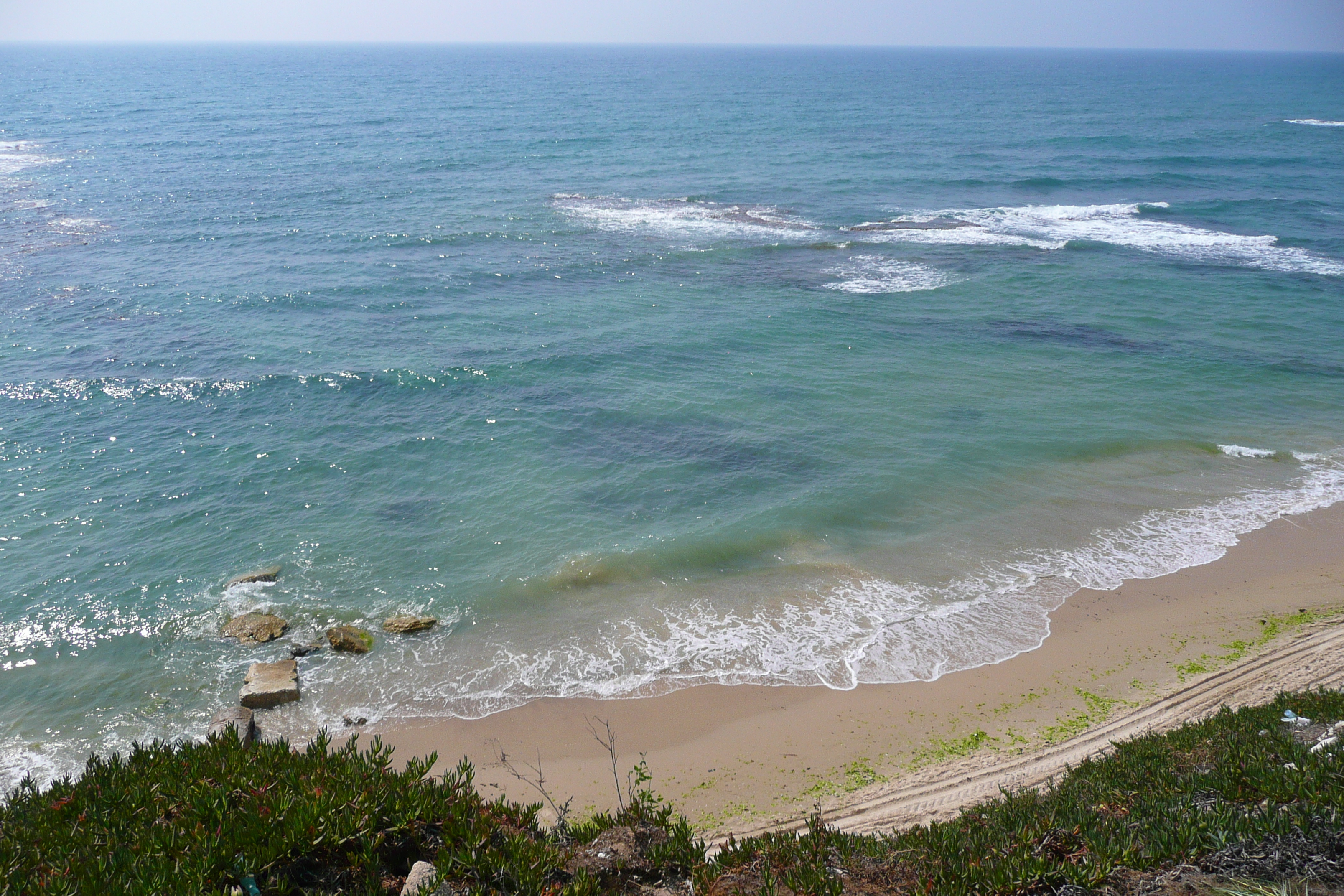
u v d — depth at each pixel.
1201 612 15.96
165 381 24.78
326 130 78.19
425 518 19.09
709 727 13.29
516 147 70.06
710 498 20.11
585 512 19.47
